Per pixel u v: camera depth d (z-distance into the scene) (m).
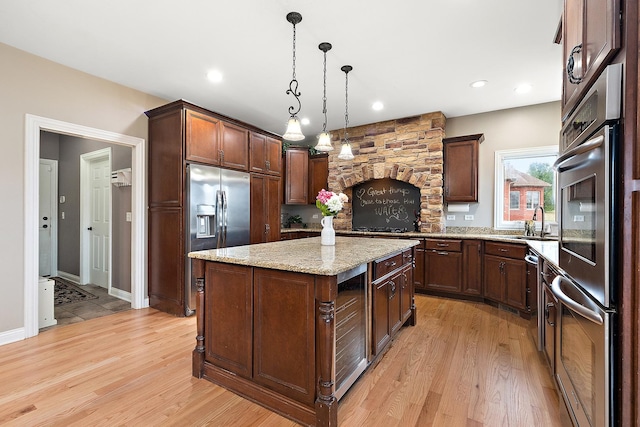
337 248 2.49
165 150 3.46
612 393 1.05
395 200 5.20
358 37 2.58
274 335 1.82
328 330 1.62
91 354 2.45
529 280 3.17
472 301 3.99
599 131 1.10
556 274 1.89
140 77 3.29
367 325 2.15
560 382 1.73
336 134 5.51
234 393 1.95
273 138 4.62
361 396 1.91
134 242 3.60
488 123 4.48
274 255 2.07
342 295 1.87
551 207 4.14
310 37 2.58
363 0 2.12
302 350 1.71
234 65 3.05
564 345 1.64
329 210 2.61
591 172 1.19
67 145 5.06
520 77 3.35
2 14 2.24
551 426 1.63
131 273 3.78
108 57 2.87
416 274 4.33
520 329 3.01
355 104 4.19
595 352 1.14
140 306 3.62
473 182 4.32
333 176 5.57
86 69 3.09
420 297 4.20
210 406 1.82
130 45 2.68
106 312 3.48
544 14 2.28
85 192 4.77
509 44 2.70
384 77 3.35
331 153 5.59
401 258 2.83
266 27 2.43
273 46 2.71
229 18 2.31
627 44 0.98
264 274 1.86
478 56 2.90
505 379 2.09
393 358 2.40
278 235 4.70
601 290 1.09
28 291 2.76
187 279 3.33
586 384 1.27
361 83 3.51
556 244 2.85
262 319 1.87
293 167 5.78
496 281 3.67
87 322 3.17
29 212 2.76
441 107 4.30
